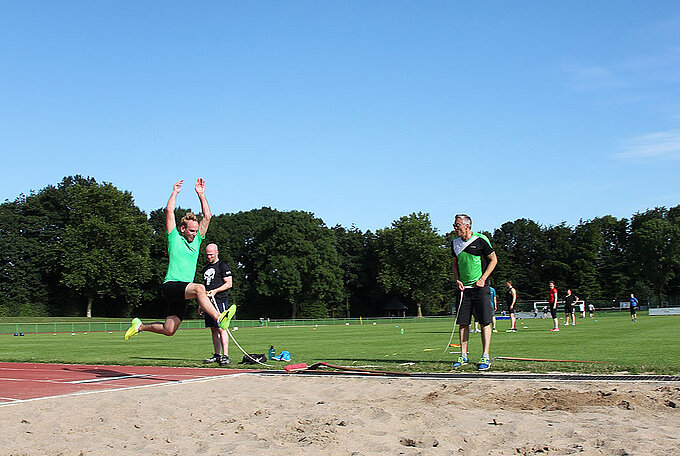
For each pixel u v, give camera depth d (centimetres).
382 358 1096
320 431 461
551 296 2211
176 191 781
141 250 6919
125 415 556
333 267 8112
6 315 6512
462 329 900
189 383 785
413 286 8262
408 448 411
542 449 393
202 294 715
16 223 6994
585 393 605
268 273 7806
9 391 729
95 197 6781
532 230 10125
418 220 8350
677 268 8538
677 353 1033
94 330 4531
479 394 629
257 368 952
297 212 8031
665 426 459
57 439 468
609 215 10338
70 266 6500
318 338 2173
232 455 402
